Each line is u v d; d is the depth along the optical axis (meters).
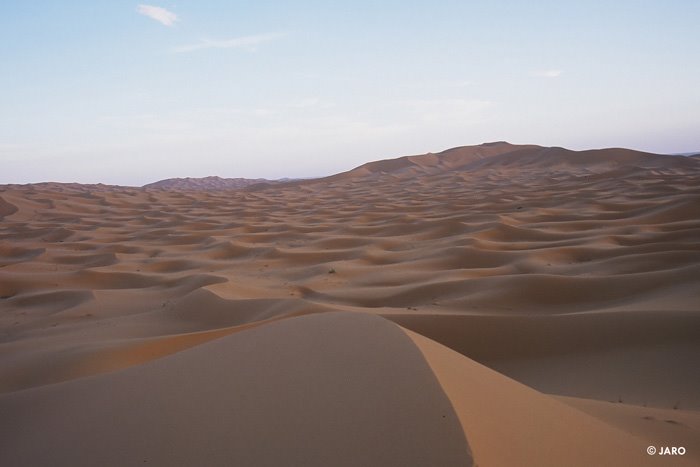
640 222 47.00
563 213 58.81
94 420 6.24
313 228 60.19
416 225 53.00
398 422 4.78
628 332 15.90
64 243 55.09
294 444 4.84
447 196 96.19
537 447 4.84
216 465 4.80
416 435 4.54
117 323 21.83
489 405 5.27
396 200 95.69
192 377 6.72
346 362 6.23
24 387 12.35
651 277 21.80
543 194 81.75
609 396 12.47
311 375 6.07
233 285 26.50
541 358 16.16
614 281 22.17
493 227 45.06
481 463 4.08
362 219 67.56
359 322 7.75
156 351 14.95
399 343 6.53
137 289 30.81
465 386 5.54
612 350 15.41
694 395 11.68
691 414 8.91
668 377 12.94
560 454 4.91
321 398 5.51
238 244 47.66
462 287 24.11
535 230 43.91
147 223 78.75
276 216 81.69
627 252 31.16
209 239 54.53
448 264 33.22
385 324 7.45
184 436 5.35
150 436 5.50
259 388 6.01
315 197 121.44
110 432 5.81
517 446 4.71
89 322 23.27
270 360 6.72
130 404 6.38
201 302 23.12
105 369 13.00
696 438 7.18
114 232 68.31
